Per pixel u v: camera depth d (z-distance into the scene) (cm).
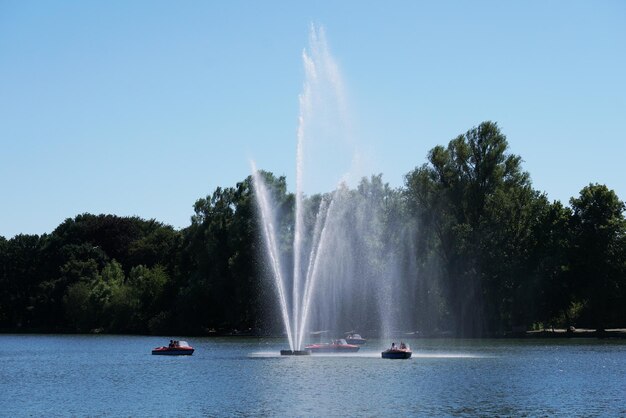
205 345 11894
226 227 14650
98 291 17400
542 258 12900
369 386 6319
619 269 12850
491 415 4950
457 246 12781
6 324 19938
